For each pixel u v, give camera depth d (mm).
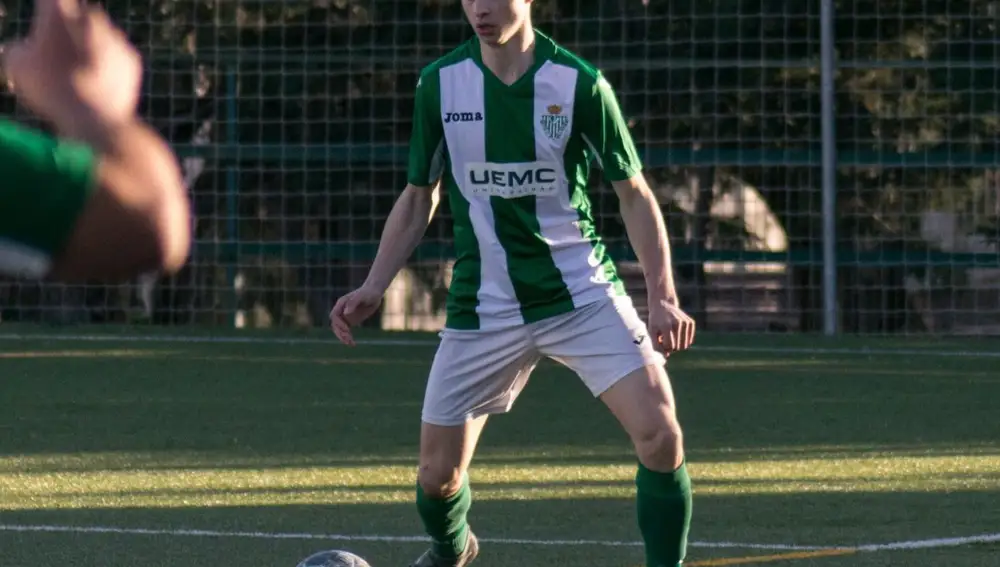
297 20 53625
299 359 41625
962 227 52500
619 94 52438
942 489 22578
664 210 53438
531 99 14461
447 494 15453
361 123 54438
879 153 50969
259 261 52656
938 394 35094
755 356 42688
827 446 27422
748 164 50812
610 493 22266
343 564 14992
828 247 47750
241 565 17297
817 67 51688
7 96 37188
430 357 42438
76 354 42094
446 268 53719
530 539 18719
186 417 31156
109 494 22219
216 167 52219
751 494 22141
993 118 52156
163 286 52562
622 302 14742
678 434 14492
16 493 22266
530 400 33750
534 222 14617
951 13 52219
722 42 52031
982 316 51875
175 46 52906
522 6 14227
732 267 51750
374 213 53812
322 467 24906
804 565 17188
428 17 53906
